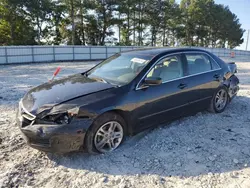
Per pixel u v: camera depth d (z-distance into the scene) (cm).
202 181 284
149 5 4734
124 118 356
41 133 296
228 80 534
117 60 450
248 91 784
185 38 5859
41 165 316
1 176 288
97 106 322
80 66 1964
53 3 3991
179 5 5638
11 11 3594
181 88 424
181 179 288
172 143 380
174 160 331
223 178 289
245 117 504
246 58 4112
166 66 418
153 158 336
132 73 387
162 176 295
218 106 522
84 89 350
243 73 1441
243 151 354
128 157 338
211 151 354
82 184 279
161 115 402
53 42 4450
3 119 482
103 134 338
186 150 358
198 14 5506
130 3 4438
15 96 712
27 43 3934
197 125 455
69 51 2600
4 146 363
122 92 352
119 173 301
